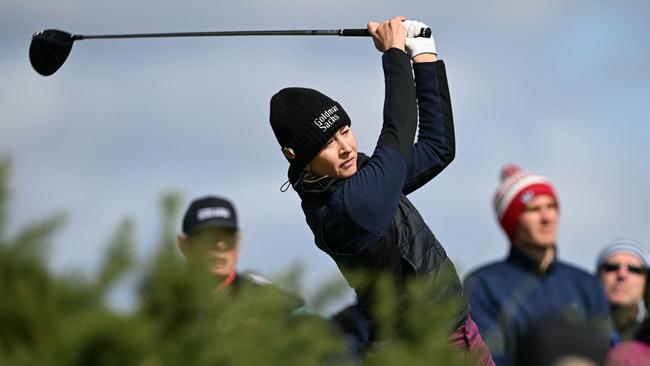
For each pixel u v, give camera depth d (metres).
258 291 8.87
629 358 14.48
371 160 13.52
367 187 13.25
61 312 8.48
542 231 17.61
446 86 14.71
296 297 9.06
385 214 13.25
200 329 8.60
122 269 8.60
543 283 17.31
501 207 18.11
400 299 9.20
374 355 9.08
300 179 14.00
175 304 8.64
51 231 8.83
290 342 8.85
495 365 12.70
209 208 14.88
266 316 8.83
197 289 8.65
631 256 18.75
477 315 16.88
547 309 16.89
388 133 13.59
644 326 16.67
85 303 8.53
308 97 13.96
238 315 8.79
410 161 14.30
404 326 9.16
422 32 14.80
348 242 13.39
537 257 17.53
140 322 8.34
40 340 8.45
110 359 8.37
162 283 8.59
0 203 8.89
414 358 8.93
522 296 17.00
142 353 8.39
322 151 13.80
